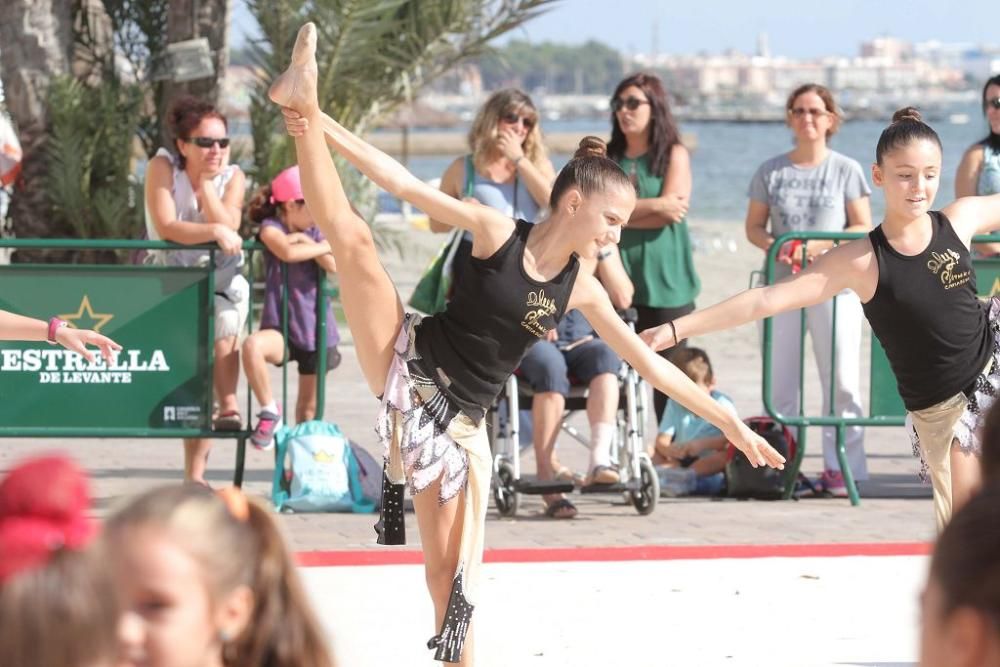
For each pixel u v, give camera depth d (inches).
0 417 455.8
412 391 265.6
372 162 265.3
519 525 449.4
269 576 147.6
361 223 262.8
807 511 477.4
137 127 853.8
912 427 323.3
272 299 473.4
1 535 138.2
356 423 621.9
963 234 314.5
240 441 469.7
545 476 452.8
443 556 270.1
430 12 867.4
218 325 463.2
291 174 465.7
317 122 256.4
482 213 265.3
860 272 310.0
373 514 461.7
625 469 472.1
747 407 673.0
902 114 398.3
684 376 279.7
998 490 100.9
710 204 2792.8
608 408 456.4
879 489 518.0
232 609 144.0
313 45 250.2
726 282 1205.7
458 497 269.1
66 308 454.0
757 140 7091.5
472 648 274.7
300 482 459.2
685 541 428.1
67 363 456.8
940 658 99.4
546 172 466.3
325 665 151.2
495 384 269.1
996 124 498.0
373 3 827.4
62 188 802.2
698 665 313.6
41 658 125.8
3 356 454.9
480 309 263.0
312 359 481.1
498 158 463.8
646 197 504.4
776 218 507.2
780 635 335.3
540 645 326.0
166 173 462.9
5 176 667.4
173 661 140.1
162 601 139.5
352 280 263.4
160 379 459.8
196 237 454.0
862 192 502.9
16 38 797.9
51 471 142.5
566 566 394.3
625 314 455.2
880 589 374.9
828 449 509.7
